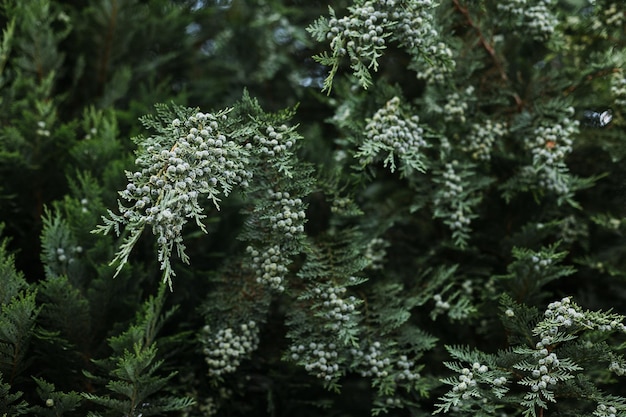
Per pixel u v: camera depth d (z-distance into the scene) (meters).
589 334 1.27
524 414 1.22
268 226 1.31
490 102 1.43
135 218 1.19
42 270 1.43
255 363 1.40
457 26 1.42
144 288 1.40
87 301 1.30
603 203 1.46
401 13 1.27
